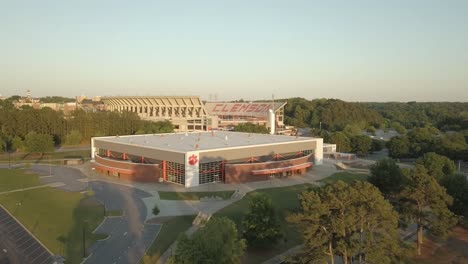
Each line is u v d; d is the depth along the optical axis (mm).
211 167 93125
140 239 56031
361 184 43406
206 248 38281
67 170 110062
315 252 41750
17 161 125000
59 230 59719
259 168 96562
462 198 61500
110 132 176250
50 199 78000
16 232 58812
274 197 79750
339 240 41969
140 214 68062
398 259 43312
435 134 193125
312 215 40688
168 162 94375
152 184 91812
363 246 40469
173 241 55094
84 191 84938
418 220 53344
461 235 60125
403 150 138375
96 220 64688
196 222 62875
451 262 50219
